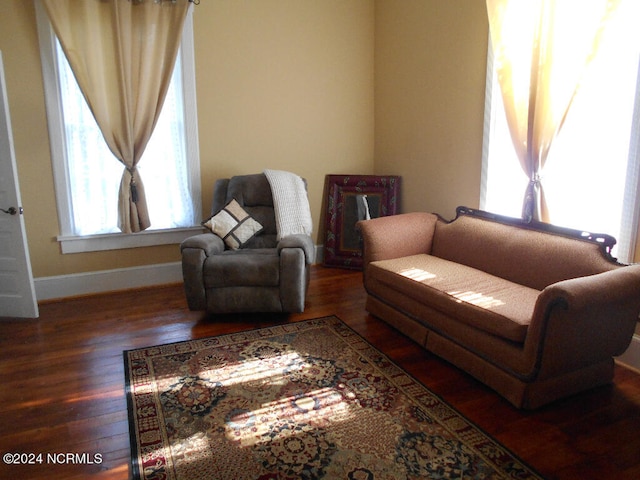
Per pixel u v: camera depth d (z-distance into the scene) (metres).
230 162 4.18
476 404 2.24
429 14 3.78
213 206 3.80
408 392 2.35
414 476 1.77
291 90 4.30
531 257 2.67
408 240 3.35
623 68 2.43
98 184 3.72
